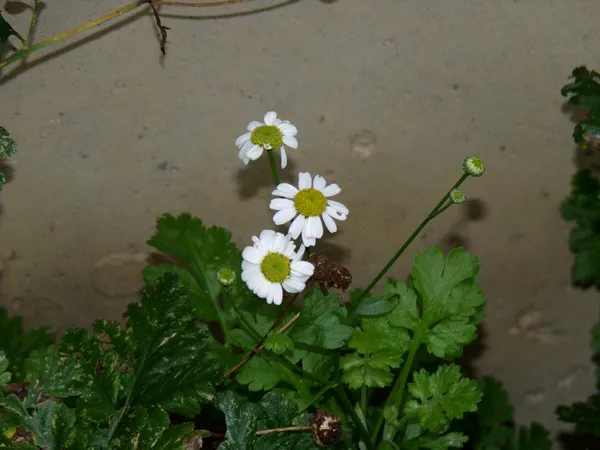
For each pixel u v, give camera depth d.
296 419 0.19
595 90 0.23
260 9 0.23
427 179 0.25
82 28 0.22
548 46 0.24
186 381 0.19
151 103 0.24
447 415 0.20
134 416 0.18
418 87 0.24
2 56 0.22
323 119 0.24
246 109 0.24
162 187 0.25
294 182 0.25
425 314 0.21
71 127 0.24
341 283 0.18
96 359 0.19
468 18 0.23
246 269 0.18
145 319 0.19
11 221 0.25
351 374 0.21
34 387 0.19
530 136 0.25
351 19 0.23
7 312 0.25
